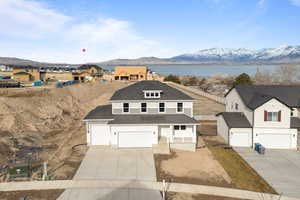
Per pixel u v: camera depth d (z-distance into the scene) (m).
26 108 37.91
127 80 93.12
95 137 27.08
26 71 82.81
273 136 28.16
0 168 21.06
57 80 85.69
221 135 32.31
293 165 23.52
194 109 49.09
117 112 29.00
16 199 16.47
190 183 19.38
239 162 24.14
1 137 27.67
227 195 17.73
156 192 17.73
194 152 26.36
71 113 44.88
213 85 90.62
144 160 23.39
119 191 17.72
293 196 17.89
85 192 17.48
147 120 26.94
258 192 18.33
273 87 33.62
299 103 30.44
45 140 29.98
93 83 73.06
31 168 21.39
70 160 23.42
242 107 31.69
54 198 16.67
